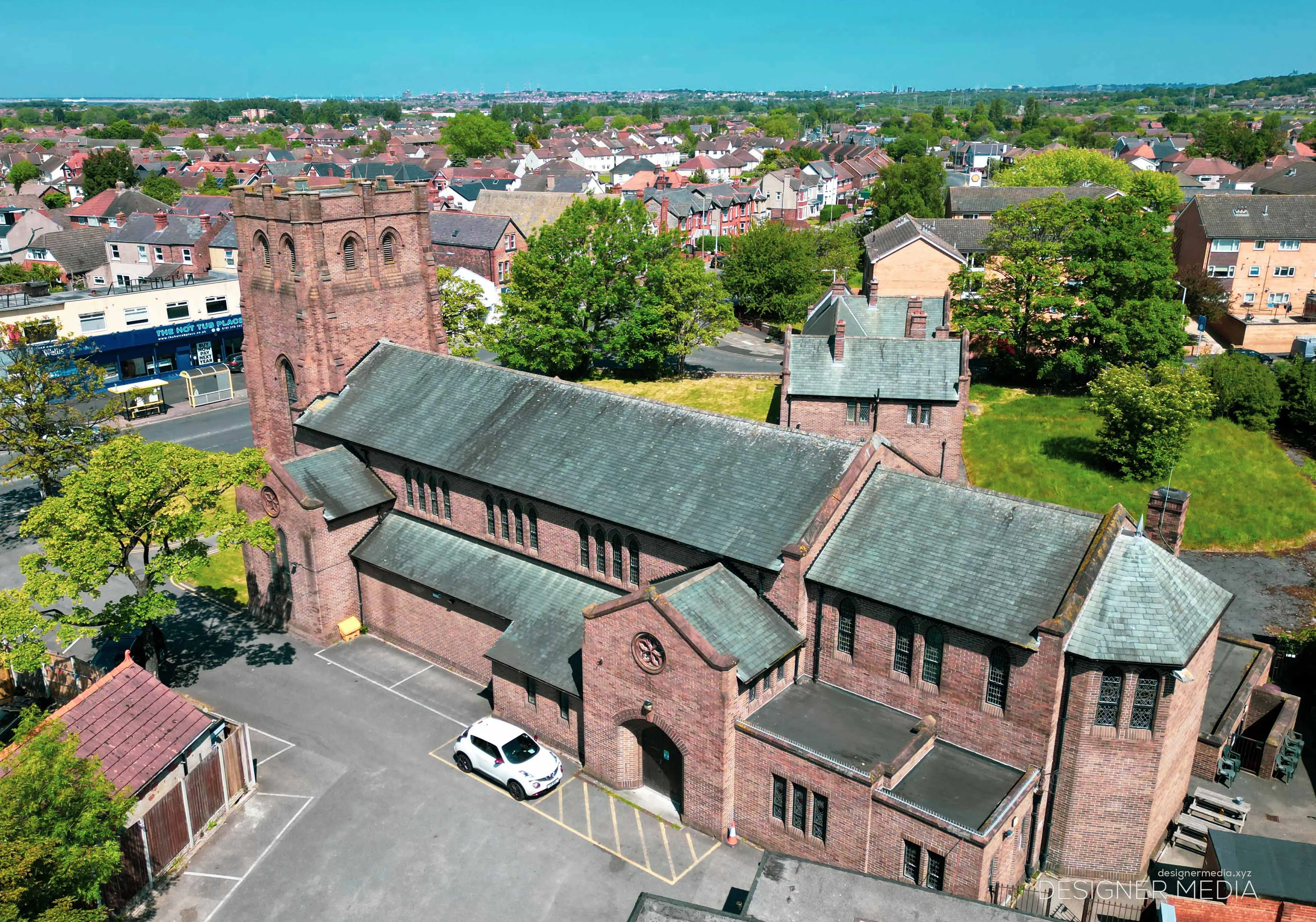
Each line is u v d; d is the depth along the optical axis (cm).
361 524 5128
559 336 9212
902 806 3241
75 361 6931
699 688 3581
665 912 2895
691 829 3797
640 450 4466
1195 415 7356
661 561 4166
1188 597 3462
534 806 3919
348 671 4878
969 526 3741
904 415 6912
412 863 3603
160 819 3522
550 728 4281
